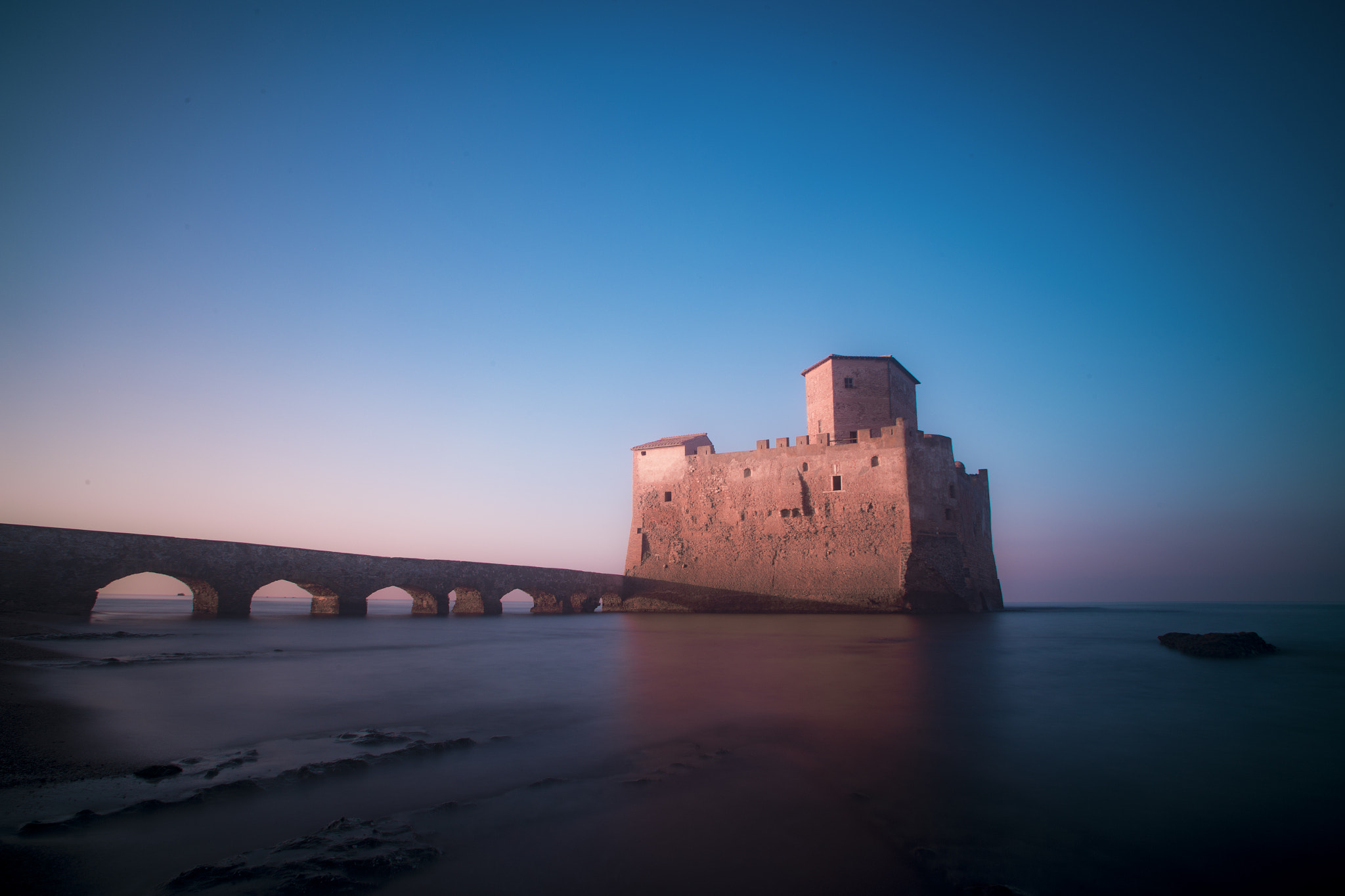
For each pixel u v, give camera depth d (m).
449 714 9.41
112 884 4.03
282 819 5.23
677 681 12.70
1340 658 17.78
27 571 23.31
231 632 22.94
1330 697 11.27
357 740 7.65
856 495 44.34
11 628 19.17
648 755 7.22
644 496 52.72
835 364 48.16
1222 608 86.00
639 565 51.34
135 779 6.05
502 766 6.77
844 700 10.56
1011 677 13.33
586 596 48.00
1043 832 5.16
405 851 4.58
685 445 51.62
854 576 42.88
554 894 4.05
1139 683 12.78
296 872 4.18
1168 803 5.84
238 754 6.93
